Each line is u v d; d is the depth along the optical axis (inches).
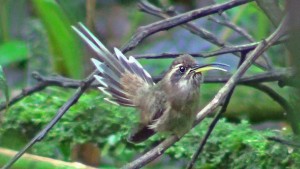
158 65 505.4
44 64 518.0
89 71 488.1
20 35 545.0
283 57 464.8
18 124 418.0
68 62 462.0
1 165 338.6
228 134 377.1
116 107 410.0
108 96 330.6
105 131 411.2
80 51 460.8
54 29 452.4
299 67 119.4
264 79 350.6
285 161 332.2
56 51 479.8
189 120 287.9
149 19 539.5
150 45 554.9
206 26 520.1
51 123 263.7
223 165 370.3
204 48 547.8
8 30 528.7
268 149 342.0
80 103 414.6
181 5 593.3
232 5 282.7
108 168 419.5
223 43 356.5
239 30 381.7
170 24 283.6
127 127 401.7
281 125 505.0
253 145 354.0
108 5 601.6
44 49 518.0
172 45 552.4
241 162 354.0
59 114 267.1
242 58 291.0
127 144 407.8
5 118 417.7
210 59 478.9
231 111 469.7
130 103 302.2
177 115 286.2
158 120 290.4
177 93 285.9
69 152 420.8
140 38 284.0
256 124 478.6
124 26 599.8
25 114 416.5
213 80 365.4
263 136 362.9
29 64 518.6
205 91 447.5
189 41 552.4
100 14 597.9
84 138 414.6
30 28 525.0
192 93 286.5
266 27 453.4
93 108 413.1
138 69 314.5
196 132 383.2
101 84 314.5
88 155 451.8
